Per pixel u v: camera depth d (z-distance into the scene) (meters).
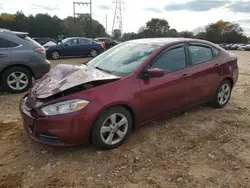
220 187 2.84
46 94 3.29
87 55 16.98
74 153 3.46
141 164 3.25
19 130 4.17
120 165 3.22
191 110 5.08
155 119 4.03
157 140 3.85
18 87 6.47
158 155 3.46
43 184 2.88
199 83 4.51
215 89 4.93
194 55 4.54
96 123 3.30
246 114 4.99
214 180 2.95
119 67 3.92
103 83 3.42
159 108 3.96
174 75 4.07
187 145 3.73
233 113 5.02
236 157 3.44
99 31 69.56
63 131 3.13
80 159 3.33
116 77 3.55
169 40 4.42
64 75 3.69
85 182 2.91
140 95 3.63
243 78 9.17
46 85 3.55
